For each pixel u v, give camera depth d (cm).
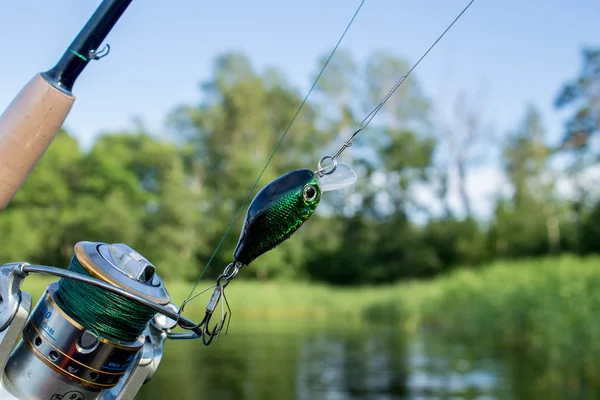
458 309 1788
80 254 117
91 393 119
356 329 1983
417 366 1107
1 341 111
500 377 960
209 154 4538
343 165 123
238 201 4309
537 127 4725
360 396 849
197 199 4128
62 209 3672
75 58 117
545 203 4525
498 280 1716
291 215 118
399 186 4550
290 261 4381
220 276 122
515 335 1344
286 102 4803
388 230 4531
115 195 3791
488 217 4672
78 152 3897
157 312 122
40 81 117
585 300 1000
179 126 4684
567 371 960
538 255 4441
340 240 4594
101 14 116
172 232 3900
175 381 985
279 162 4612
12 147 117
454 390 870
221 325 121
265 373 1067
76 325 116
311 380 987
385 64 4525
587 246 3925
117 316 115
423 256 4459
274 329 2025
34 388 116
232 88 4631
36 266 112
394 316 2405
